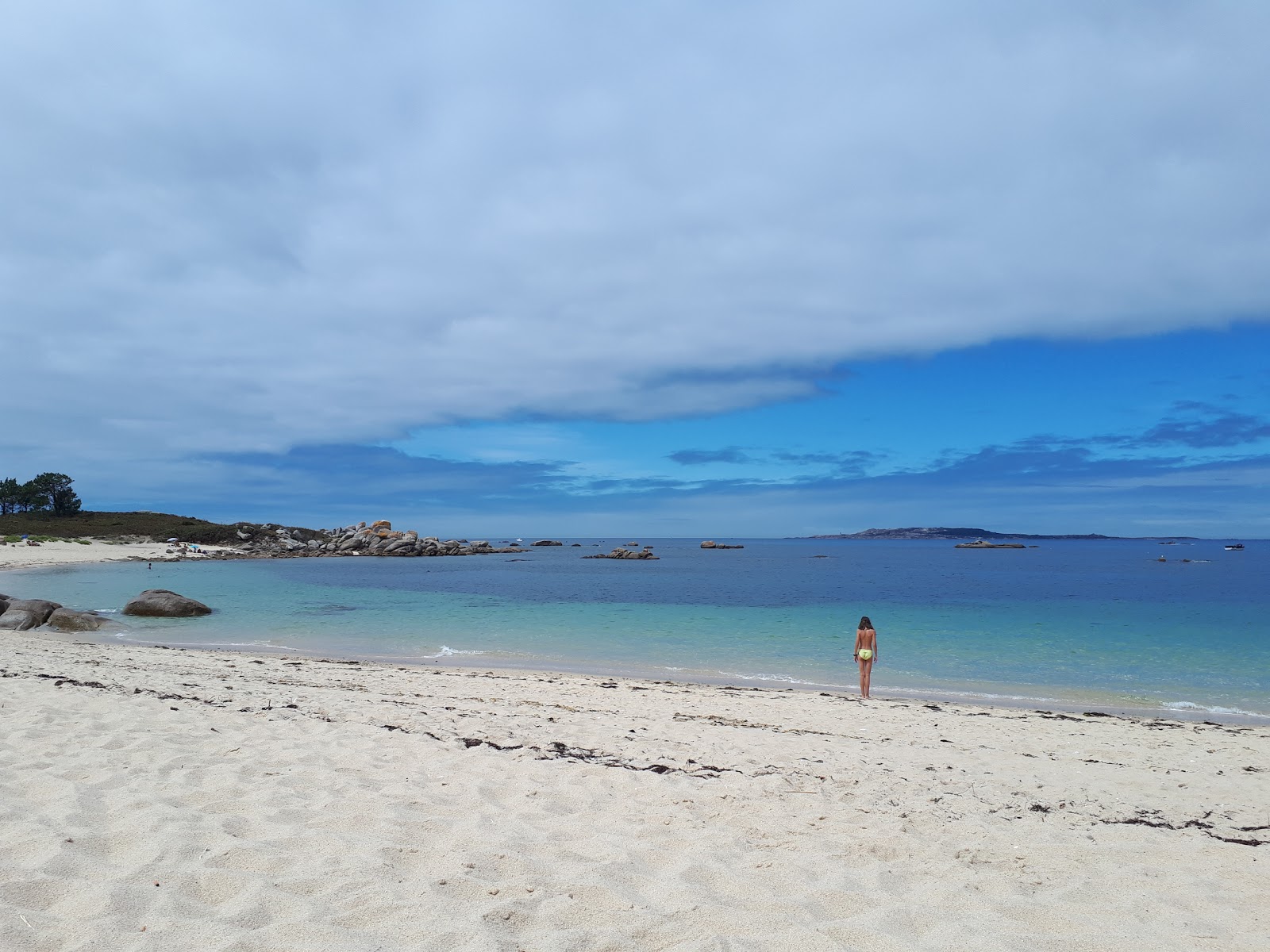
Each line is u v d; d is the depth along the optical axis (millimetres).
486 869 4555
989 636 23938
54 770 6121
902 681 16844
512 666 18188
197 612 27656
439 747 7973
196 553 82812
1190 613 30656
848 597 38906
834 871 4953
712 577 59688
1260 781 8531
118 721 8242
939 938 4051
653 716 11305
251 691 11586
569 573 64500
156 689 11156
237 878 4117
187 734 7832
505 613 29984
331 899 3969
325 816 5395
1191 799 7676
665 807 6215
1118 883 5051
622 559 96938
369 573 61375
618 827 5652
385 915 3834
